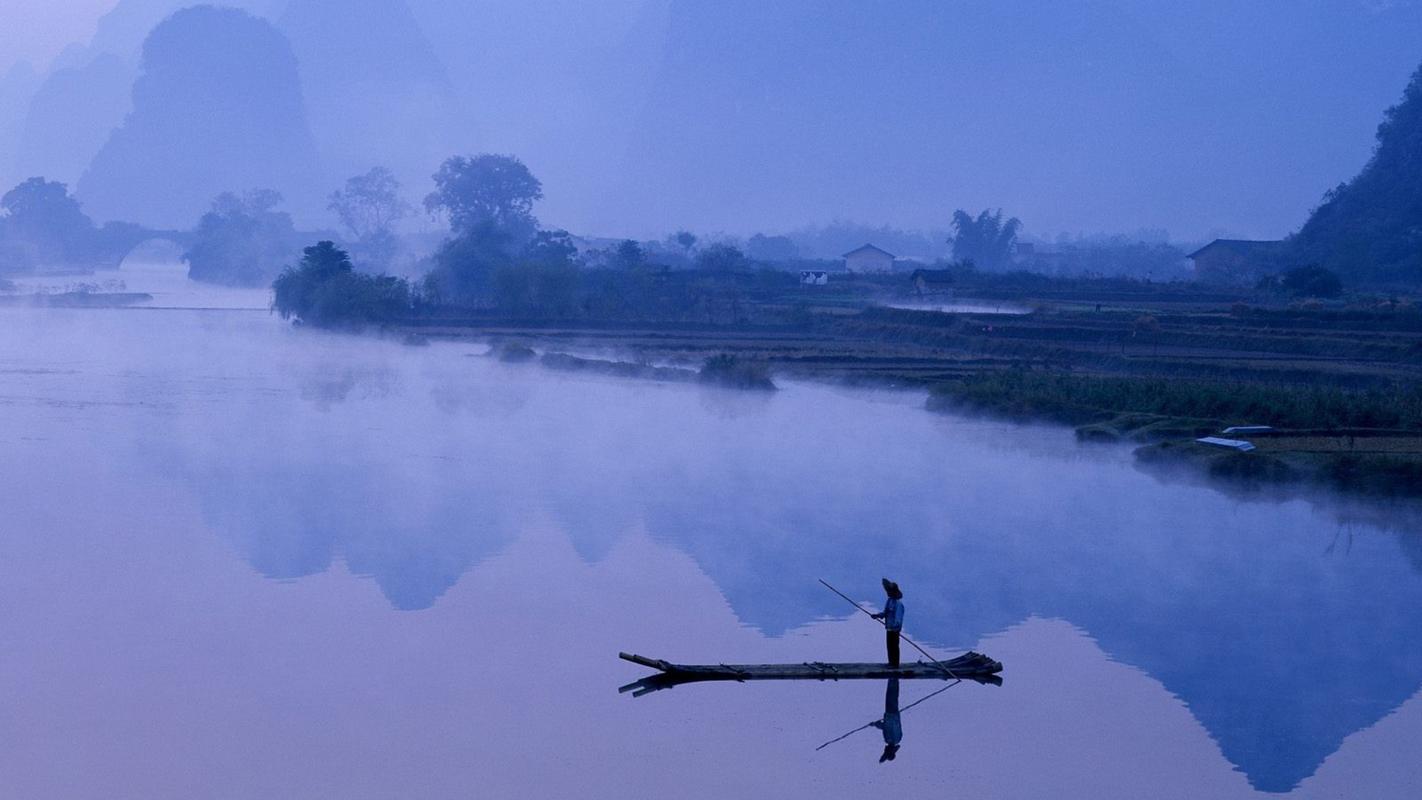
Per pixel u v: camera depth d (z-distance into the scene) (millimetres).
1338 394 50188
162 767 19859
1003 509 38625
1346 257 143750
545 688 23438
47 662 24312
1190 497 40844
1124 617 28094
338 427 52750
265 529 34812
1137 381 57719
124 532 34250
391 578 30234
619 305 106438
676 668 23891
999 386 58438
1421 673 24625
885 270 195125
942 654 25703
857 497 39969
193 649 25062
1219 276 156750
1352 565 32438
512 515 36875
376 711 22172
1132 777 19859
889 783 19516
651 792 19047
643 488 41062
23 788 19125
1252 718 22562
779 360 75500
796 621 27641
